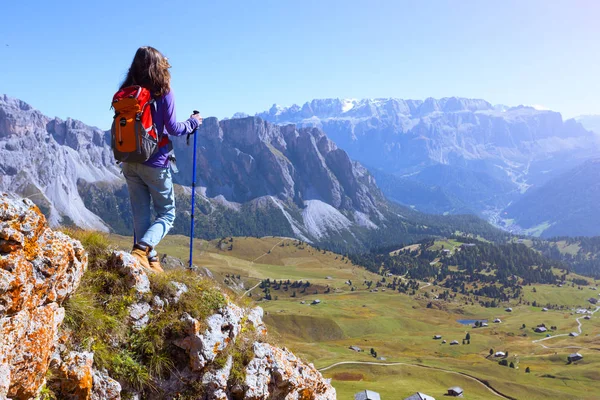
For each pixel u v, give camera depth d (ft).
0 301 7.33
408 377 225.76
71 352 9.32
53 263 8.43
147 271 12.01
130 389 10.36
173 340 11.24
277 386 13.03
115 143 11.30
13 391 7.52
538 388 223.30
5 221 7.84
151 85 11.64
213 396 11.21
